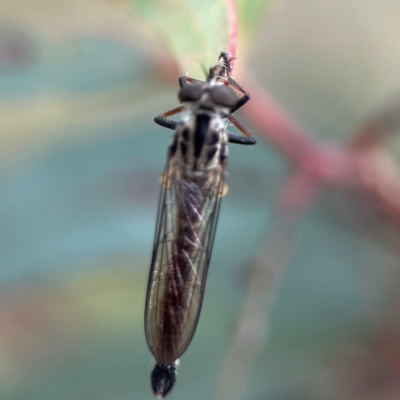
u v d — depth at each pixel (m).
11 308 0.11
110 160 0.11
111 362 0.11
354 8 0.12
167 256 0.11
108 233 0.11
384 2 0.12
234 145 0.11
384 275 0.11
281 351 0.11
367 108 0.12
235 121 0.11
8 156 0.11
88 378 0.11
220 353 0.11
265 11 0.10
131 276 0.11
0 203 0.11
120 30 0.11
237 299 0.11
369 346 0.11
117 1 0.10
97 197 0.11
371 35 0.12
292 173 0.11
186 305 0.11
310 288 0.11
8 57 0.11
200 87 0.11
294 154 0.11
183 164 0.11
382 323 0.11
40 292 0.11
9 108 0.11
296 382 0.11
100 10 0.11
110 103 0.11
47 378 0.11
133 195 0.11
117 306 0.11
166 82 0.11
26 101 0.11
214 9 0.10
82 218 0.11
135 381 0.11
